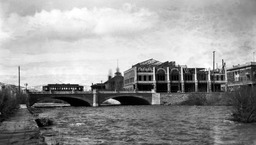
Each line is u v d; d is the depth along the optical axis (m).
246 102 44.03
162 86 141.00
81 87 147.75
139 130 38.56
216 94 119.31
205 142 29.45
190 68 143.12
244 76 129.12
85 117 61.09
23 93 98.38
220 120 49.12
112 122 49.53
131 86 148.00
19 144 20.33
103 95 119.88
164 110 83.25
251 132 35.19
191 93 124.81
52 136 33.03
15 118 40.84
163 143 29.25
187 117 57.00
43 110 91.25
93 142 29.80
